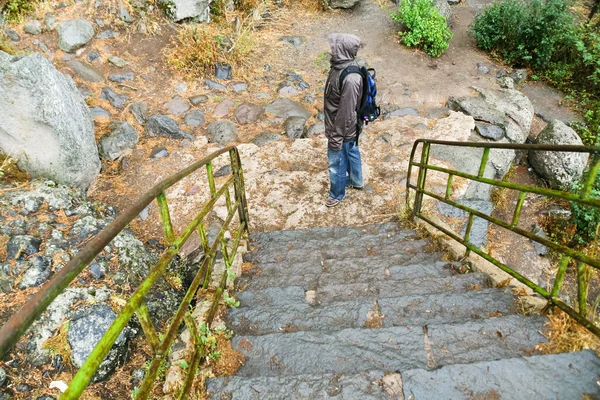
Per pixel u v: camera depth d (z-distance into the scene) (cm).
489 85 806
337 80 417
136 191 529
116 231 144
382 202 533
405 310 272
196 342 221
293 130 641
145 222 493
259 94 717
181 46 736
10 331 91
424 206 509
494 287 300
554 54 919
